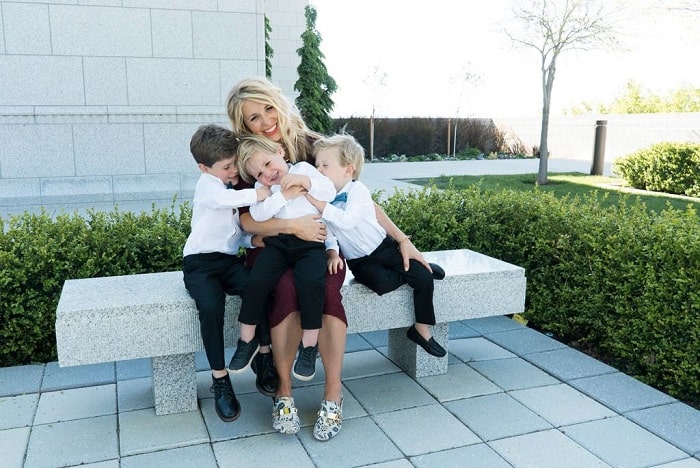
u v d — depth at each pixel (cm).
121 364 358
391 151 2364
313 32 1995
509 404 306
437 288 322
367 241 306
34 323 354
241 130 297
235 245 295
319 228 277
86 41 873
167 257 394
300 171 285
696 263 310
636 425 285
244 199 270
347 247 309
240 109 291
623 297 350
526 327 425
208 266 284
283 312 269
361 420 289
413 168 1770
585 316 381
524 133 2381
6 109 848
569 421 288
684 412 296
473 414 295
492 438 272
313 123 2008
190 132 934
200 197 279
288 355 274
